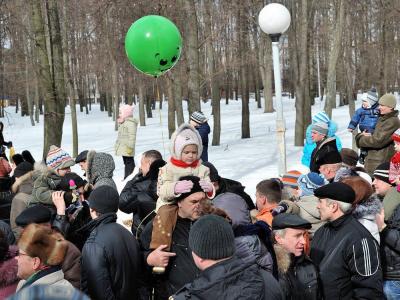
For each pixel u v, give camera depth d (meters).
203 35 21.56
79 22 19.41
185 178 3.57
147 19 6.81
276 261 3.28
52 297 1.19
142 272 3.72
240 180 11.76
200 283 2.50
